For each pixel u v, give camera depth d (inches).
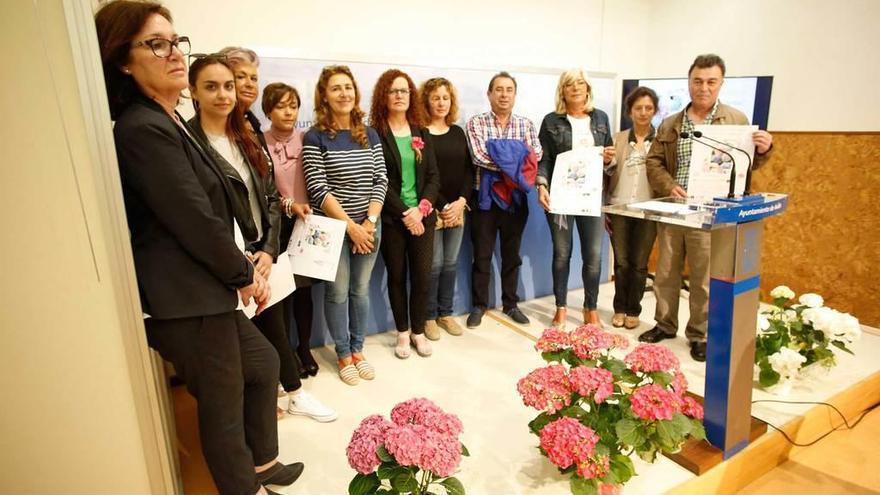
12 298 49.0
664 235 113.4
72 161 47.8
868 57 115.9
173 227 48.5
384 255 106.5
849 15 117.8
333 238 88.7
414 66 117.3
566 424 60.6
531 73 133.3
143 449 55.6
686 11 149.9
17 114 45.6
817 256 128.6
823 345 92.5
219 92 67.7
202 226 49.2
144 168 47.2
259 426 65.6
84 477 55.1
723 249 69.5
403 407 60.0
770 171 135.5
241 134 74.7
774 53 132.0
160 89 51.1
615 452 63.3
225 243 51.3
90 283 50.8
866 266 120.1
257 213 75.0
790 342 93.0
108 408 54.2
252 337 62.0
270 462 67.9
